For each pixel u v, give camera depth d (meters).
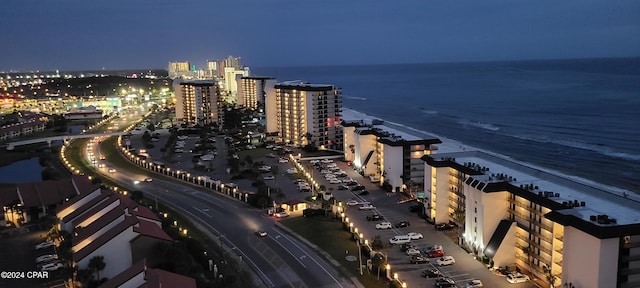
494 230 114.81
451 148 186.50
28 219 149.38
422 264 114.81
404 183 174.38
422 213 150.88
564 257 93.19
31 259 119.56
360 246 123.38
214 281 100.75
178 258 108.00
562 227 95.62
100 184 164.50
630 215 92.44
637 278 86.44
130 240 106.62
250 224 143.75
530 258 106.50
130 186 190.62
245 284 105.06
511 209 113.19
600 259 84.88
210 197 173.25
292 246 126.12
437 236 132.38
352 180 192.25
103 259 104.62
